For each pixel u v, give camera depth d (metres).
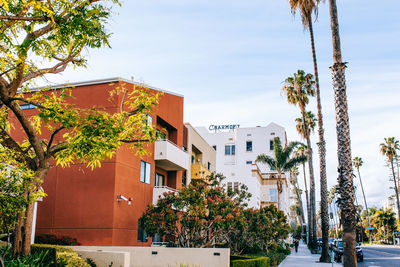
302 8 26.05
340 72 15.55
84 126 10.58
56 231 21.36
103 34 10.80
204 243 21.14
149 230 21.17
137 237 23.19
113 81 22.47
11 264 9.77
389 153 83.88
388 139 84.25
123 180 21.91
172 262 17.28
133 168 23.11
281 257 32.75
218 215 21.05
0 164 9.93
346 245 14.03
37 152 11.39
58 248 14.07
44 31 10.31
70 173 21.86
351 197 14.34
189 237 21.05
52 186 21.98
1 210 9.59
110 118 11.92
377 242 114.81
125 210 21.92
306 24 26.11
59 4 9.94
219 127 79.75
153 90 26.23
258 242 32.66
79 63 12.40
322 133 31.59
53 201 21.78
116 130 10.97
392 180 90.12
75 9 10.05
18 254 10.79
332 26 16.05
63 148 11.62
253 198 53.00
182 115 30.27
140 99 12.98
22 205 10.13
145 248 17.92
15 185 9.75
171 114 28.36
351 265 13.83
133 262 18.00
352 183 14.54
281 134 73.19
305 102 42.03
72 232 21.11
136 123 13.17
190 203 21.25
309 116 57.62
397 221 118.50
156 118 26.02
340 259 31.05
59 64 11.95
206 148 39.78
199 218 20.59
